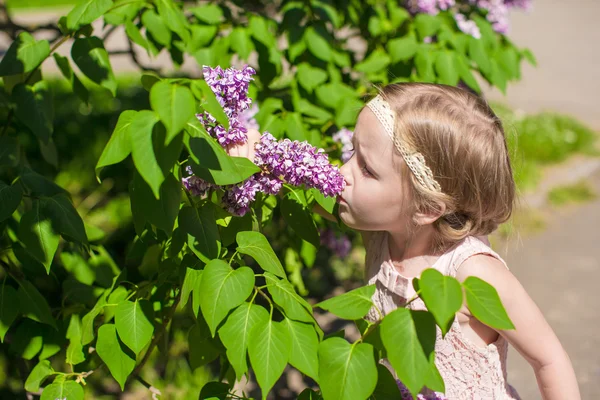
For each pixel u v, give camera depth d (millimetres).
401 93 1526
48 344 1740
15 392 2377
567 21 14102
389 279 1684
